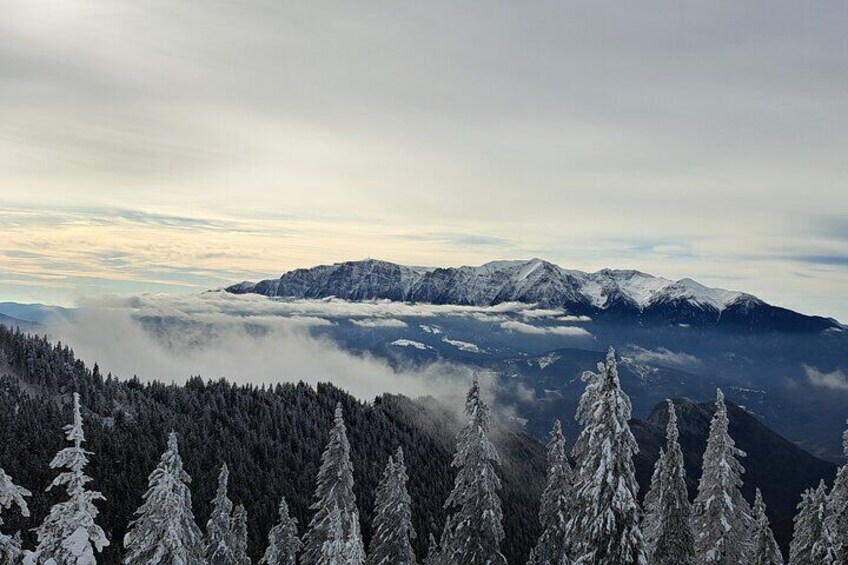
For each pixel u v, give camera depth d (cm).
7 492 1992
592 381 2308
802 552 3356
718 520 3117
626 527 2166
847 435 3017
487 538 2922
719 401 3209
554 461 3453
